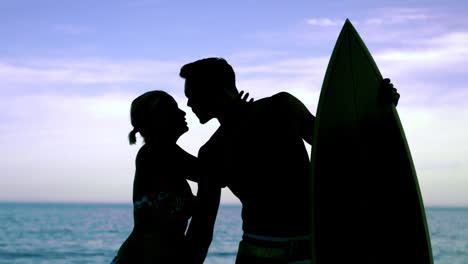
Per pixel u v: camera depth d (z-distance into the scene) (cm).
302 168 212
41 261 3350
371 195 220
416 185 218
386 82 229
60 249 3991
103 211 14488
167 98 288
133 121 286
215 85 219
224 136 219
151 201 270
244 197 215
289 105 215
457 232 5772
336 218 214
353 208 217
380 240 216
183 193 278
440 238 4931
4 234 5341
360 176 221
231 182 218
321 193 213
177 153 284
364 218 217
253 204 211
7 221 7881
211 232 227
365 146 225
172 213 270
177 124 288
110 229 6234
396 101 232
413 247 215
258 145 210
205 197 224
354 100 229
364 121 227
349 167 221
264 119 212
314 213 209
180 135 292
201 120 229
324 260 209
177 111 289
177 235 269
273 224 205
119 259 268
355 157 222
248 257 208
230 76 222
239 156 214
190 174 285
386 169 223
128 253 266
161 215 268
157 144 281
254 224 210
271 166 207
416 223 216
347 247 214
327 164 217
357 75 232
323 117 221
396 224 218
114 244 4366
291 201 206
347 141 223
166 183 273
